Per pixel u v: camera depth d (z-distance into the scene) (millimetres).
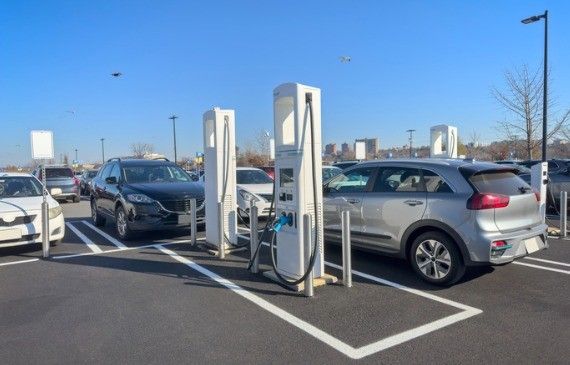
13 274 6633
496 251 5285
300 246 5625
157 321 4711
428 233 5785
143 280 6219
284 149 5777
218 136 7691
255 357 3879
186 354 3957
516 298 5258
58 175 20375
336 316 4777
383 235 6328
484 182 5605
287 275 5879
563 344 4027
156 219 8727
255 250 6398
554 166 13625
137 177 10016
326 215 7273
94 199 11555
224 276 6336
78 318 4824
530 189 5977
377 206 6391
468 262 5402
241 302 5246
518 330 4344
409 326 4484
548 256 7281
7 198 8547
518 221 5641
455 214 5484
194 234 8398
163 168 10602
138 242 8992
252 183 12188
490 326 4449
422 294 5453
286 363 3766
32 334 4418
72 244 8891
